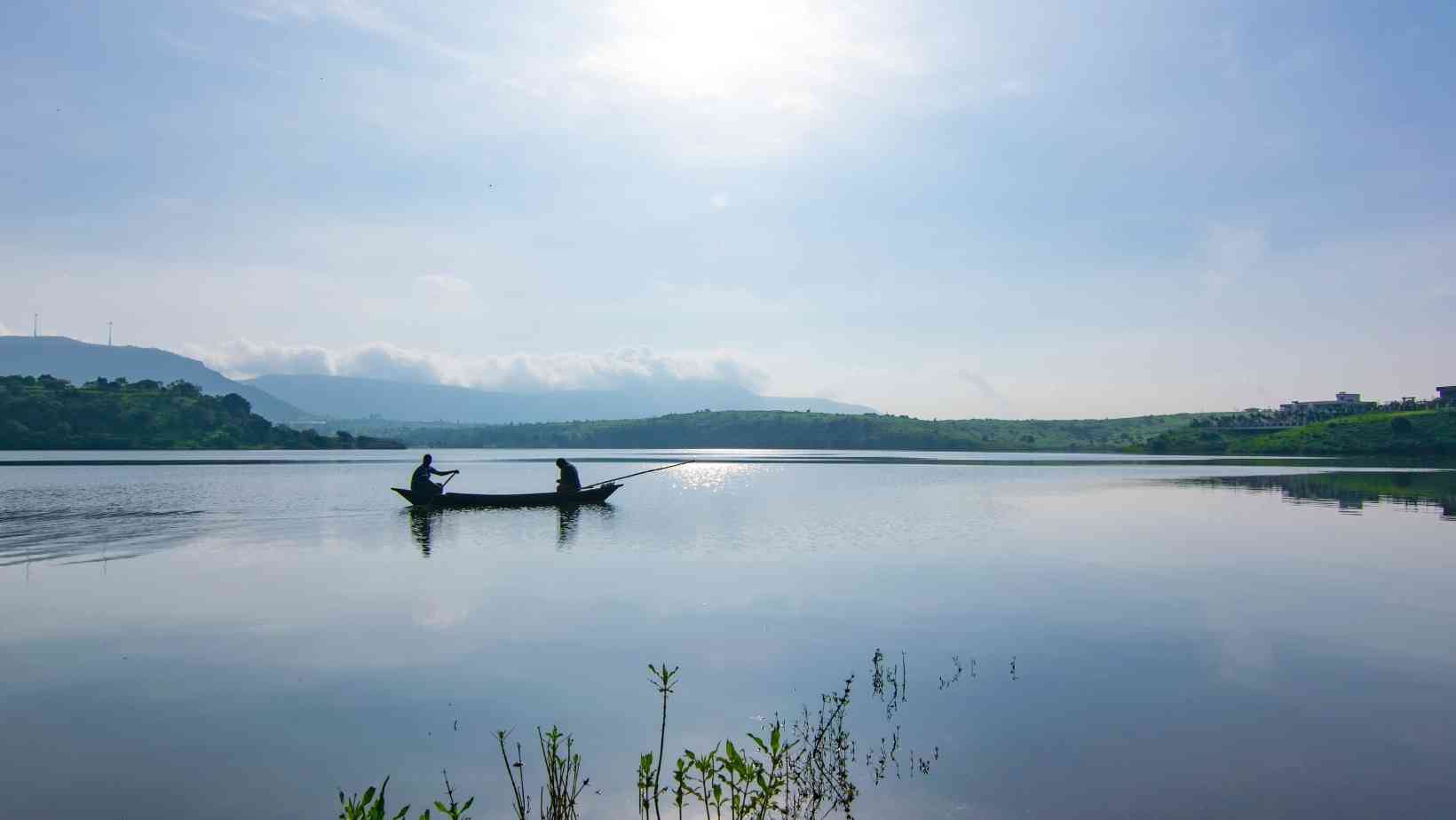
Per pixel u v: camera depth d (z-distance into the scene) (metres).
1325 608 20.34
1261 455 173.12
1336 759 11.20
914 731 12.27
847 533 34.34
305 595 21.67
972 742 11.85
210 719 12.86
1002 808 9.84
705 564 26.55
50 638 17.45
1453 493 56.88
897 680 14.67
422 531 34.72
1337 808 9.78
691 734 12.24
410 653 16.31
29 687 14.35
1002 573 24.98
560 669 15.32
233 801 10.11
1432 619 19.20
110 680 14.73
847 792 10.30
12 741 11.99
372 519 38.94
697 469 105.56
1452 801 9.91
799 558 27.73
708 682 14.59
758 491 61.06
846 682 14.58
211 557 27.80
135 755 11.51
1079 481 74.50
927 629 18.19
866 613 19.69
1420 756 11.26
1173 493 57.47
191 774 10.90
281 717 12.92
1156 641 17.23
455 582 23.45
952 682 14.55
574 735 12.22
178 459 129.00
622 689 14.24
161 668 15.38
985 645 16.91
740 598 21.36
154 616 19.41
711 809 9.88
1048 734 12.15
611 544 30.89
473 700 13.67
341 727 12.52
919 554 28.75
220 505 46.56
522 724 12.64
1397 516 41.84
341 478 74.75
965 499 53.06
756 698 13.80
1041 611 20.02
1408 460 135.50
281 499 51.16
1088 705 13.39
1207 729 12.27
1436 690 14.06
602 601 21.05
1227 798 10.07
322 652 16.41
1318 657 16.06
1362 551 29.64
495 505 43.84
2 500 50.38
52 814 9.78
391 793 10.30
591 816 9.70
